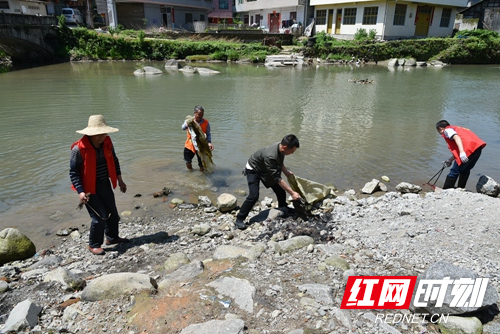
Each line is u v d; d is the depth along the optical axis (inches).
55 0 1827.0
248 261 163.9
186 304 131.1
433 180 293.3
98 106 550.6
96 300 137.6
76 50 1322.6
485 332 120.5
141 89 716.0
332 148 363.3
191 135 290.5
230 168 312.5
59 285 151.3
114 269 172.4
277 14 1833.2
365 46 1334.9
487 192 257.3
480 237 179.9
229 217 234.8
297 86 777.6
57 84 765.9
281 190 232.2
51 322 129.6
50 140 376.2
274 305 131.1
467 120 487.2
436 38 1398.9
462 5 1489.9
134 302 134.5
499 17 1535.4
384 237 190.2
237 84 799.1
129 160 326.0
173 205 249.9
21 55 1227.9
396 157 341.1
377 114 515.2
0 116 481.7
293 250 179.5
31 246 191.5
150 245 197.3
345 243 189.0
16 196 255.9
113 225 194.4
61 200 252.2
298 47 1406.3
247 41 1499.8
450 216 203.9
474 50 1364.4
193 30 1824.6
